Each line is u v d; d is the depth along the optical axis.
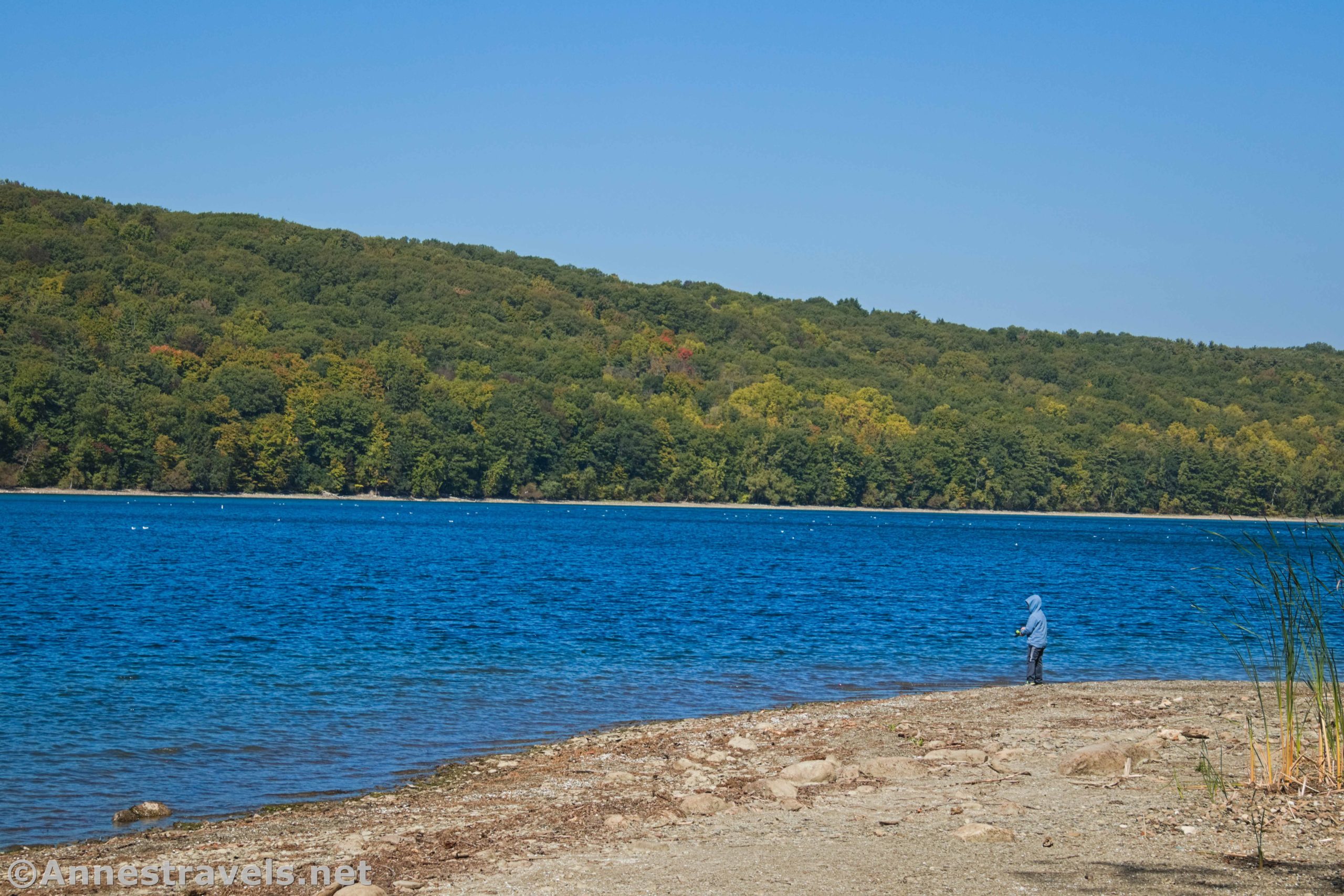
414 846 13.13
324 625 39.19
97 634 35.94
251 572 60.59
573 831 13.50
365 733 21.91
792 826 13.26
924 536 129.62
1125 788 14.55
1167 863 11.04
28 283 194.50
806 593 56.00
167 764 19.20
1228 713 21.02
